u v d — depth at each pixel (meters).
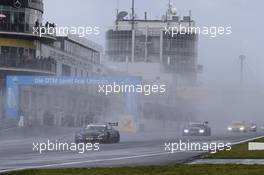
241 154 92.50
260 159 83.25
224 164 72.81
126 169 66.56
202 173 61.62
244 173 61.06
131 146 125.75
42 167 73.50
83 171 64.75
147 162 80.88
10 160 86.31
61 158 90.19
